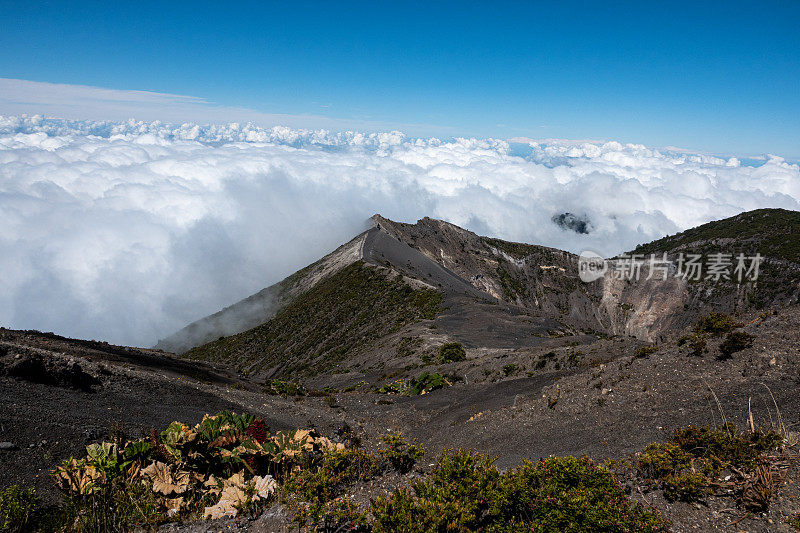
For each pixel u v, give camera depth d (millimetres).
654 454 6707
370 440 15375
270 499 6852
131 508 7039
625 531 5023
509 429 12883
